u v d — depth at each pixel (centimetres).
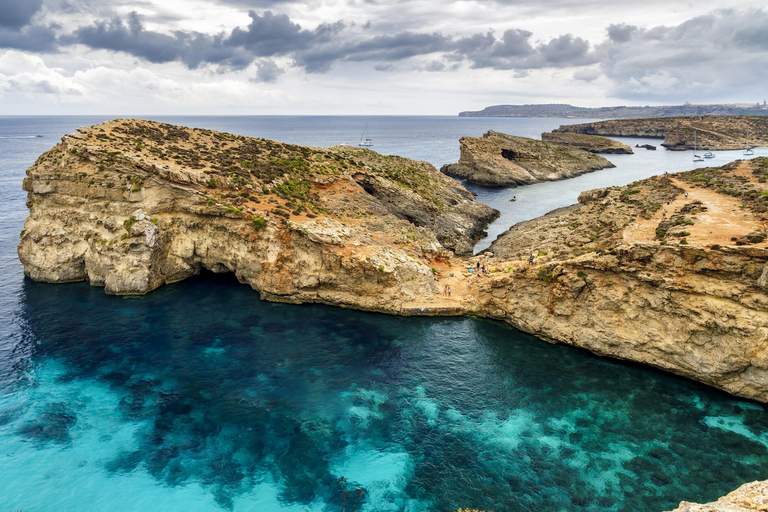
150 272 6650
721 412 4184
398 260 6419
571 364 5034
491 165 16525
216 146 8638
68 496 3316
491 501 3316
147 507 3241
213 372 4822
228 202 6812
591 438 3916
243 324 5844
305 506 3275
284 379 4734
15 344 5250
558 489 3406
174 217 6881
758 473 3500
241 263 6725
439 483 3475
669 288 4538
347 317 6103
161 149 7712
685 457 3678
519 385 4666
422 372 4891
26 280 7056
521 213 11825
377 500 3328
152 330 5634
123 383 4616
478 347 5394
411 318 6088
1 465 3569
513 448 3822
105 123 8325
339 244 6294
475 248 9056
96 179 6794
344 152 12975
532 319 5650
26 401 4312
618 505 3259
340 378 4762
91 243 6700
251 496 3350
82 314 5981
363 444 3878
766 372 4100
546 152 19338
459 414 4244
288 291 6450
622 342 4966
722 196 7138
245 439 3916
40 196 7062
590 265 5069
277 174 8031
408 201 9819
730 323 4175
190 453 3753
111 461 3647
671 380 4703
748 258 4062
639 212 7050
